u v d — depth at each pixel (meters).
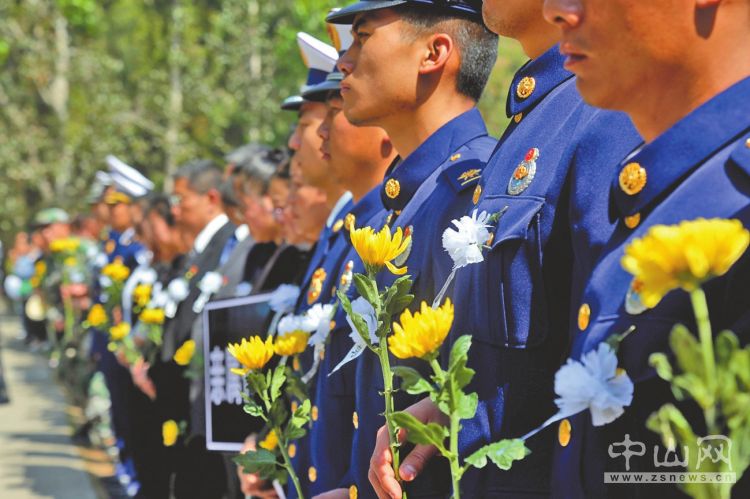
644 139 1.93
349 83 2.81
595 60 1.79
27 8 26.92
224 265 5.39
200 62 24.39
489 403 2.11
